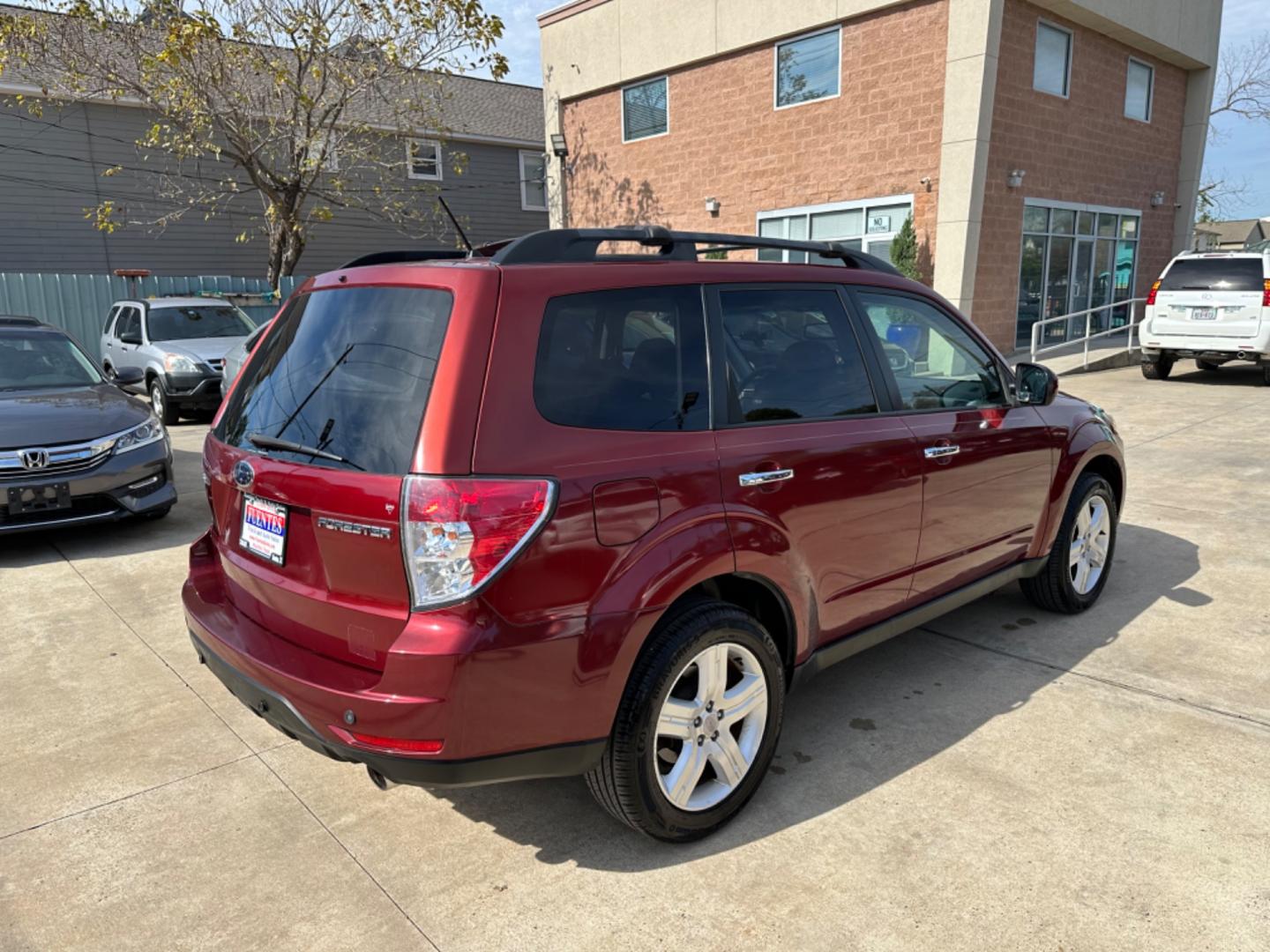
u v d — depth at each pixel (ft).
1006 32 45.57
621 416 8.22
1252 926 7.59
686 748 8.72
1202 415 33.60
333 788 10.07
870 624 10.95
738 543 8.74
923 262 47.60
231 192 64.28
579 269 8.38
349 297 8.80
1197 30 58.34
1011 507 12.79
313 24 47.78
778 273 10.18
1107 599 15.49
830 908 7.93
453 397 7.30
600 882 8.36
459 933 7.73
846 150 50.39
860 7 47.67
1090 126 53.47
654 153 61.52
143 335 40.50
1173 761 10.21
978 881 8.23
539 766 7.75
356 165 60.54
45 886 8.45
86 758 10.75
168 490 20.76
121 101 59.11
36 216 60.29
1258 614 14.57
